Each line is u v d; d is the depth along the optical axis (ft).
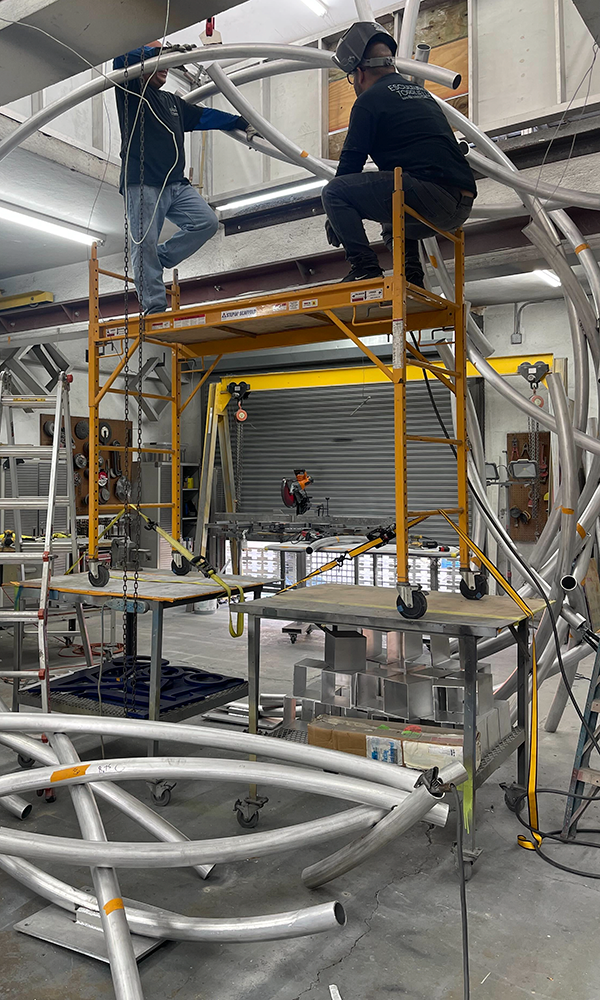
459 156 10.68
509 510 28.19
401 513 9.91
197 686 13.23
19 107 17.80
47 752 9.98
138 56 12.57
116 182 19.89
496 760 10.12
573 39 16.17
